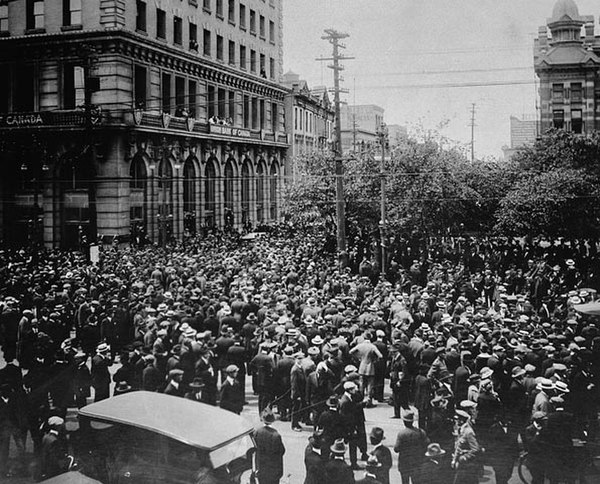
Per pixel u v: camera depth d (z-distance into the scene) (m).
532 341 15.74
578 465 11.38
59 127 41.44
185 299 21.47
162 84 48.34
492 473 12.52
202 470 10.11
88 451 10.93
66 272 28.53
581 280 30.38
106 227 42.41
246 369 18.38
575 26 50.53
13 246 44.28
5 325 20.28
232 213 58.03
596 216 37.62
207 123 52.19
